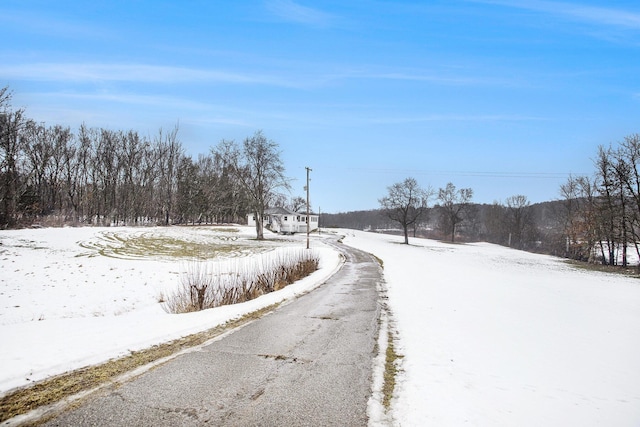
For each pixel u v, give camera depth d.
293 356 6.84
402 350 7.39
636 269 37.25
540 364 6.72
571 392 5.47
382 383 5.62
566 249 60.03
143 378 5.52
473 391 5.39
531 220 91.75
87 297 14.21
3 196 41.50
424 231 121.38
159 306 12.73
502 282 19.84
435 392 5.31
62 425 4.09
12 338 6.97
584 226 49.56
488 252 60.66
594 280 26.73
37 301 13.14
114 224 61.78
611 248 44.75
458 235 104.12
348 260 30.91
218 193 73.31
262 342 7.70
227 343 7.54
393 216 72.06
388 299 13.50
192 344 7.39
